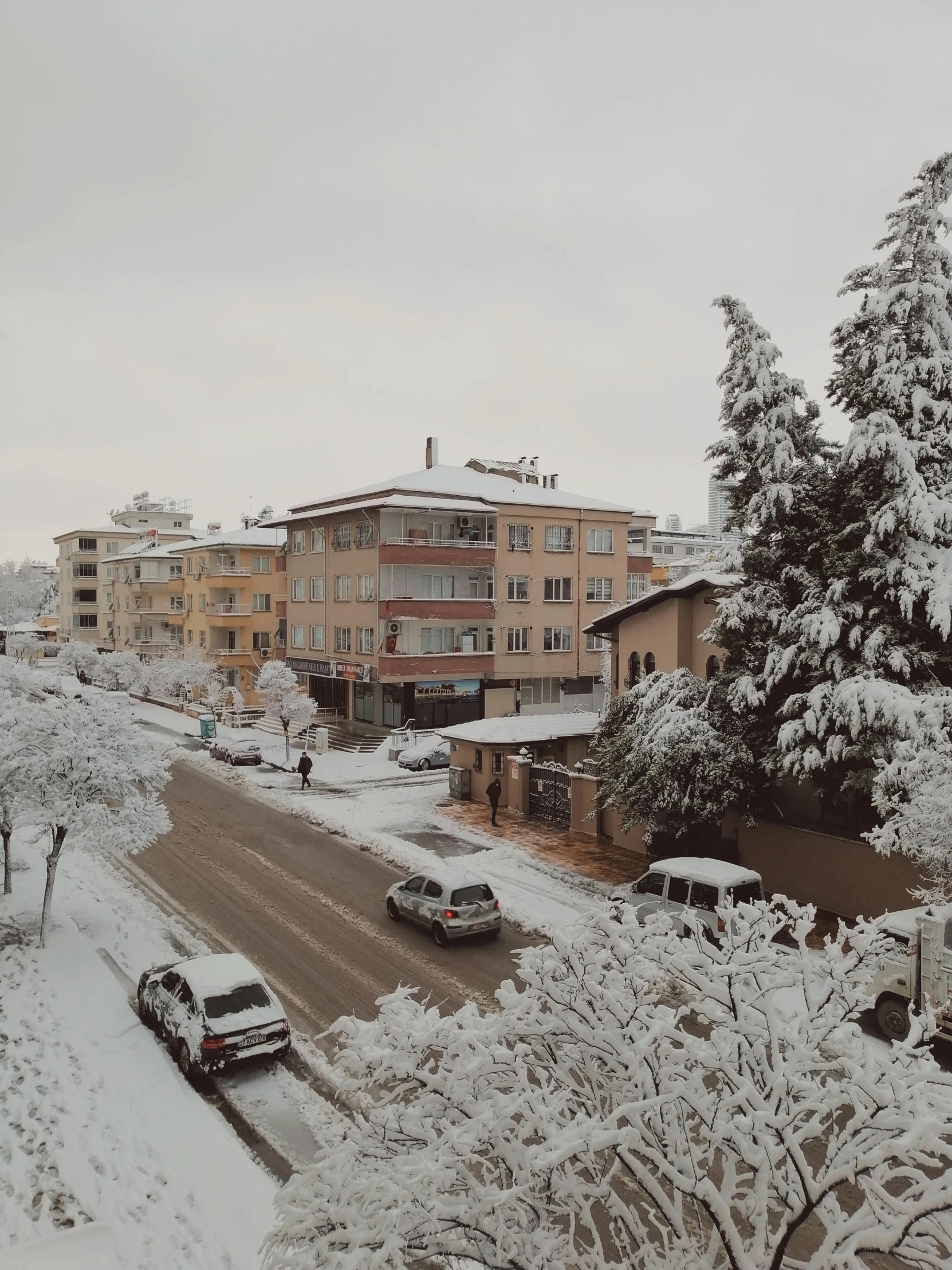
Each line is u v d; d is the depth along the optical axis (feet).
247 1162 31.17
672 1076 18.06
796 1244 26.61
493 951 52.54
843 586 55.06
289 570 162.30
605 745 73.15
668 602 80.48
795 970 18.57
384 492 136.77
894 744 46.65
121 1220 27.63
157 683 180.55
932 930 38.40
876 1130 15.83
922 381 54.39
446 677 138.41
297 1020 43.32
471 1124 16.69
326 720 148.87
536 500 149.48
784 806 66.74
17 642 263.90
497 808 87.15
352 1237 15.80
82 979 46.73
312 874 68.33
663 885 51.44
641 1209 26.68
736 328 61.05
